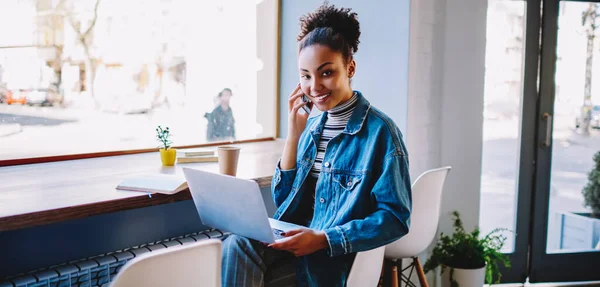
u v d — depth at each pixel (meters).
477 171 2.94
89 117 2.42
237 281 1.48
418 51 2.70
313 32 1.54
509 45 3.07
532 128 3.13
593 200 3.23
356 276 1.51
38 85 2.22
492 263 2.84
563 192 3.20
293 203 1.70
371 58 2.83
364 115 1.57
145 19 2.62
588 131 3.19
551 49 3.09
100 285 1.91
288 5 3.22
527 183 3.17
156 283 1.02
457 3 2.80
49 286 1.77
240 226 1.49
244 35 3.13
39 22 2.20
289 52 3.25
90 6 2.38
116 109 2.53
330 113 1.64
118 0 2.49
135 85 2.60
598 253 3.25
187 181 1.59
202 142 2.96
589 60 3.14
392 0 2.70
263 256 1.56
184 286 1.07
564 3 3.09
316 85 1.54
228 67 3.06
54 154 2.31
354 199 1.49
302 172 1.69
